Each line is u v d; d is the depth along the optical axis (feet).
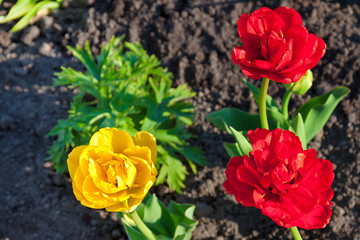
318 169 2.89
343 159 3.88
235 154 3.48
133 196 2.82
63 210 3.95
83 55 3.78
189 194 3.91
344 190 3.82
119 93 3.72
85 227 3.90
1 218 3.97
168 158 3.82
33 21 4.75
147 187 2.81
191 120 3.84
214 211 3.87
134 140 2.91
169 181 3.80
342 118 3.97
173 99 3.84
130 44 4.04
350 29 4.16
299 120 3.36
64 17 4.73
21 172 4.08
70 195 3.98
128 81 3.80
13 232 3.93
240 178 2.87
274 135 2.93
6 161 4.12
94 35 4.56
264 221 3.82
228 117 3.71
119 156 2.80
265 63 2.93
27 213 3.97
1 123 4.22
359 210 3.77
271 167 2.89
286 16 3.05
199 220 3.87
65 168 3.92
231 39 4.25
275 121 3.62
